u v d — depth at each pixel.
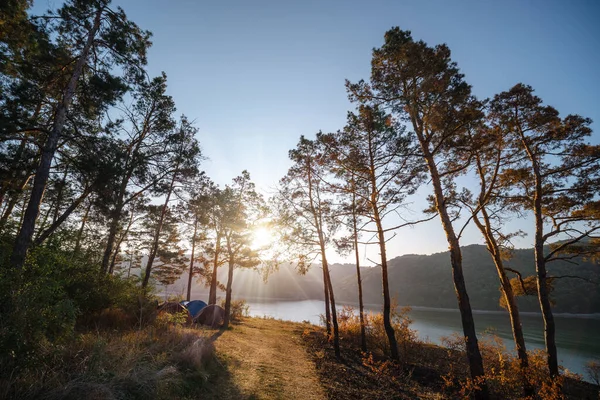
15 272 5.85
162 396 5.35
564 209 14.05
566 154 13.58
